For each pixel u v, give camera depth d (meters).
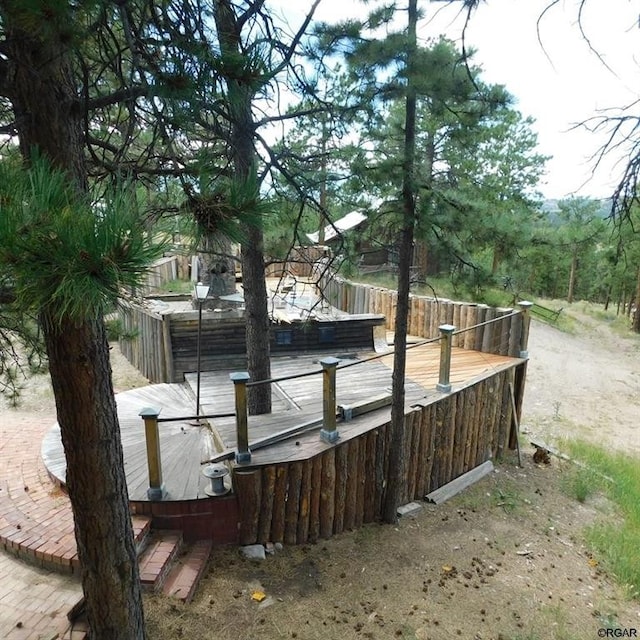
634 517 6.32
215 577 4.24
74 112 2.13
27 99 2.02
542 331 17.09
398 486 5.51
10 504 4.39
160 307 8.43
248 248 5.29
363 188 4.74
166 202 2.30
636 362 14.65
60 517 4.20
